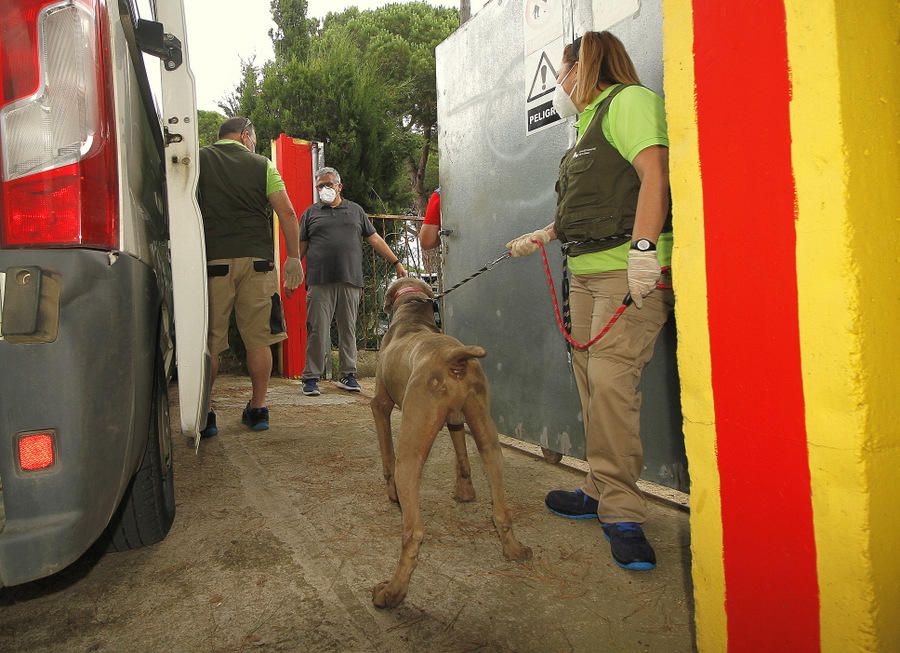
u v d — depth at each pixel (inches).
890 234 46.6
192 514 117.9
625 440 100.6
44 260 61.8
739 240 51.3
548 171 142.7
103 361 65.9
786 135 47.2
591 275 104.5
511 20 151.6
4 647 75.9
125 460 70.4
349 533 109.0
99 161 65.3
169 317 120.1
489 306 166.2
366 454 159.5
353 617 81.9
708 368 55.0
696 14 54.4
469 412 96.2
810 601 47.3
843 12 44.3
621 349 100.6
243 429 187.6
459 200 175.5
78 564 97.5
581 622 81.1
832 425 45.0
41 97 62.0
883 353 45.4
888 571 45.1
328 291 248.4
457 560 98.6
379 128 363.3
